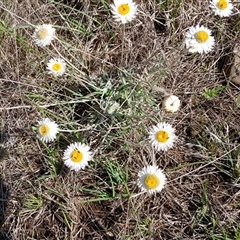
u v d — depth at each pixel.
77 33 0.55
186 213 0.46
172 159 0.48
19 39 0.53
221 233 0.44
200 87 0.52
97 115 0.49
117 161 0.48
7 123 0.51
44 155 0.49
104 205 0.47
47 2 0.57
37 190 0.48
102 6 0.56
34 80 0.53
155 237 0.45
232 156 0.48
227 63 0.52
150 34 0.53
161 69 0.48
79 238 0.46
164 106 0.46
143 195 0.46
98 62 0.53
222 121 0.50
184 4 0.55
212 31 0.54
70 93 0.52
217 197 0.46
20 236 0.47
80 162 0.41
